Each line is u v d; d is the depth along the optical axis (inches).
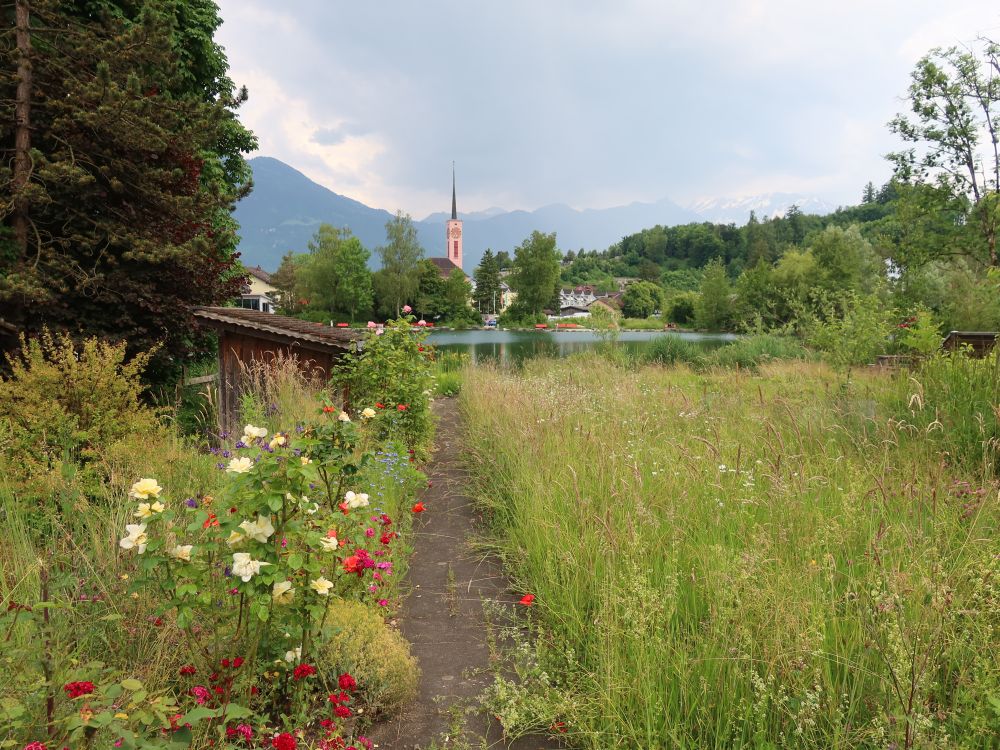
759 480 180.4
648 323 4151.1
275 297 3791.8
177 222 417.1
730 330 3073.3
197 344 457.4
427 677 133.5
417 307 3944.4
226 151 733.9
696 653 114.3
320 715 112.1
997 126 877.2
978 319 663.8
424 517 240.7
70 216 364.8
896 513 153.6
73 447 210.4
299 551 115.6
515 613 156.6
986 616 105.0
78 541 148.4
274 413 316.8
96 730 79.8
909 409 238.5
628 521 148.5
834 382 365.1
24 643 103.2
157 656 110.2
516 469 246.8
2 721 76.8
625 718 107.7
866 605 110.0
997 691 94.3
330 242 3612.2
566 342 1727.4
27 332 335.3
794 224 7637.8
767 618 110.7
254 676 110.1
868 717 101.5
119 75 374.3
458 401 568.4
